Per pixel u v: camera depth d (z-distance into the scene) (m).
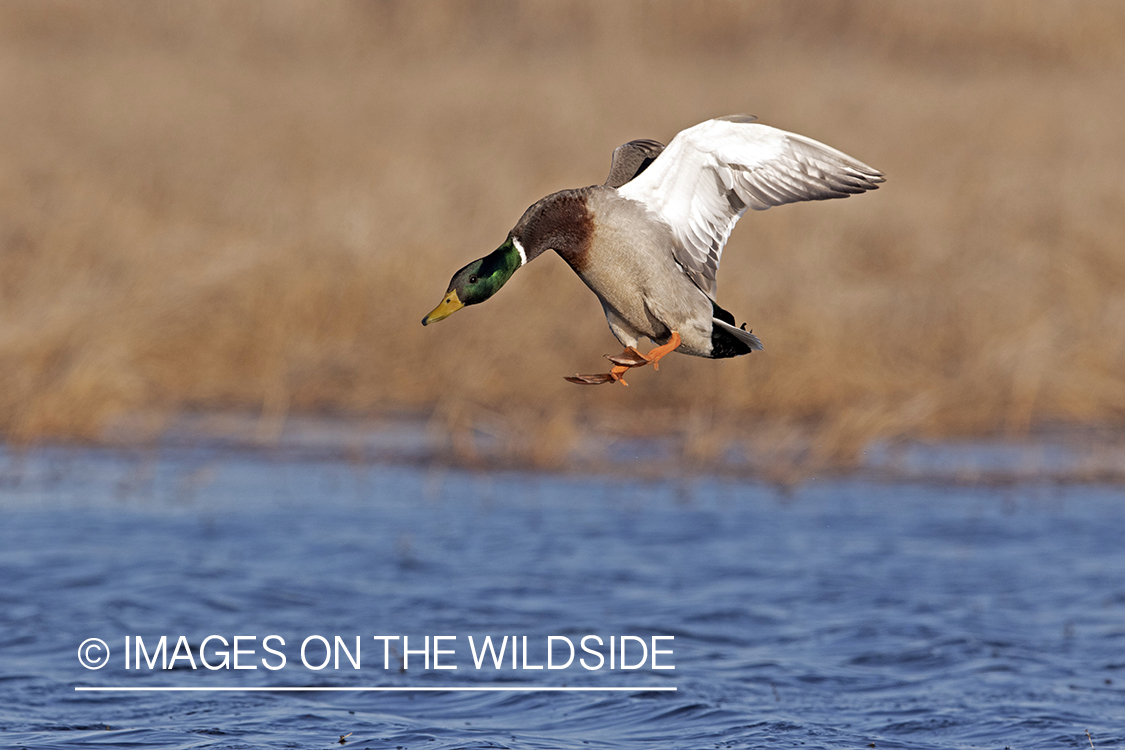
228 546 14.72
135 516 15.77
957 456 18.77
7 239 23.22
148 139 32.59
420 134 33.56
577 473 17.97
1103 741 9.95
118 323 20.33
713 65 46.38
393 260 22.16
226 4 49.03
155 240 22.97
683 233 9.60
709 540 15.13
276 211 24.84
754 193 9.58
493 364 20.64
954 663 11.57
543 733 10.12
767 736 10.05
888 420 18.89
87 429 19.05
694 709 10.55
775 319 21.06
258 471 17.81
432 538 15.11
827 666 11.52
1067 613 12.83
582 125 34.56
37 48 45.47
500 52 47.72
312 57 45.94
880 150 33.50
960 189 29.23
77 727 10.12
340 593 13.30
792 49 50.38
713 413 20.05
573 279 22.00
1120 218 25.84
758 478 17.80
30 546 14.55
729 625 12.49
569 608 12.91
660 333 9.75
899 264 24.83
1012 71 48.25
